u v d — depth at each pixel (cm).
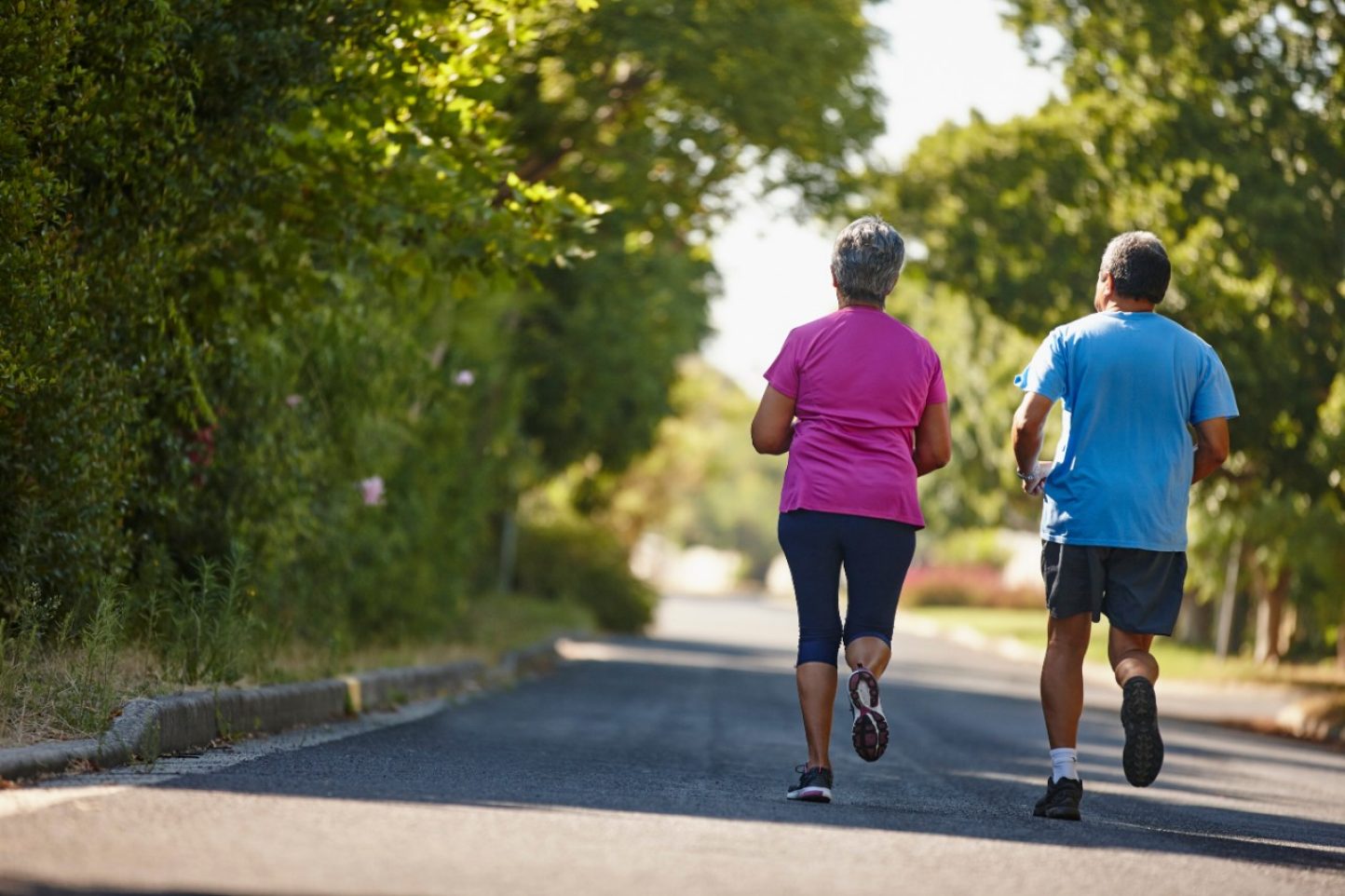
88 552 1702
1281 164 3641
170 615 1844
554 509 8325
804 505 1224
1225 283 3722
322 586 2633
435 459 3281
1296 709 4006
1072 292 4091
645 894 809
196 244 1886
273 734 1694
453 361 3266
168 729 1406
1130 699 1155
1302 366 3734
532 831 991
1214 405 1233
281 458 2322
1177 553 1224
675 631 8569
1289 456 3828
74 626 1681
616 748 1898
